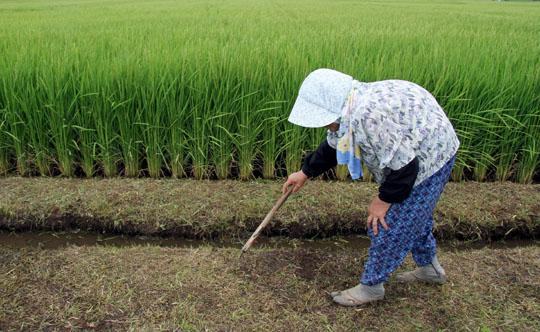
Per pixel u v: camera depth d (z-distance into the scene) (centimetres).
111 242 355
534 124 421
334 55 489
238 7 1677
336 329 258
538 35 813
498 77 449
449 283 295
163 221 360
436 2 2570
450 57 480
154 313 265
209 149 433
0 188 395
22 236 360
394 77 436
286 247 352
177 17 1091
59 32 721
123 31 736
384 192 224
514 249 336
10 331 252
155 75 416
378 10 1566
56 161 437
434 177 232
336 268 310
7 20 974
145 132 425
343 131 219
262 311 269
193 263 309
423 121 217
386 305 276
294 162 429
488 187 416
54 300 275
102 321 260
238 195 389
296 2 2239
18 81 420
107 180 416
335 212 367
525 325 262
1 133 426
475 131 425
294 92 412
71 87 418
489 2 2661
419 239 271
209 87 413
